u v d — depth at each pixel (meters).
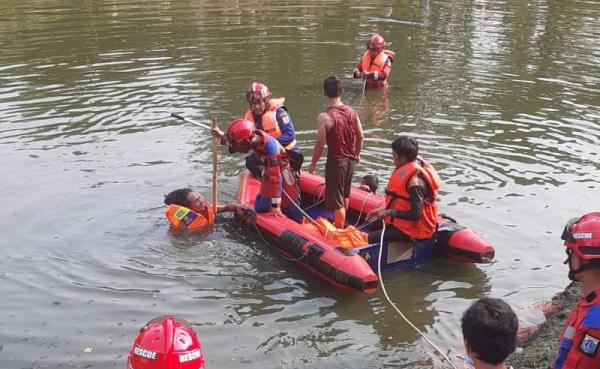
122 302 4.70
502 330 2.38
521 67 11.63
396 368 4.01
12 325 4.39
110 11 16.36
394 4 18.20
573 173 7.03
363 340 4.32
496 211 6.11
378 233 5.24
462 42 13.69
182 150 7.78
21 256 5.31
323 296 4.87
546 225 5.85
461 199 6.36
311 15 16.31
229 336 4.32
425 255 5.40
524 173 7.02
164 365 2.98
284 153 5.86
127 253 5.42
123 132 8.30
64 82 10.39
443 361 4.08
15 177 6.86
